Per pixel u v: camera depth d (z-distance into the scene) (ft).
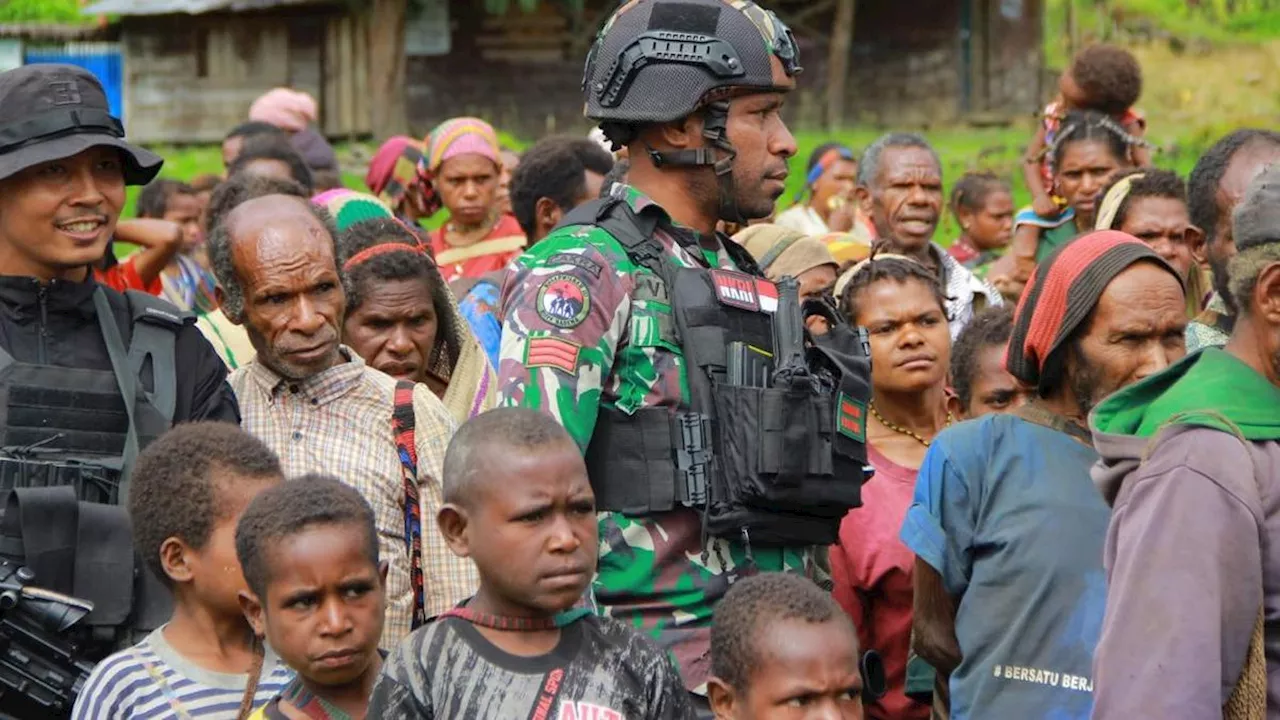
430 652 11.92
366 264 17.89
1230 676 11.43
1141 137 28.27
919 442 19.13
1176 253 21.09
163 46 90.99
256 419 15.70
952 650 15.14
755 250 21.16
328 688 12.87
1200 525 11.46
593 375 13.97
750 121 14.85
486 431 12.04
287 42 90.43
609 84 14.82
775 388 14.07
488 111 93.81
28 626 13.92
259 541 12.67
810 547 15.21
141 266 23.49
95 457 14.75
